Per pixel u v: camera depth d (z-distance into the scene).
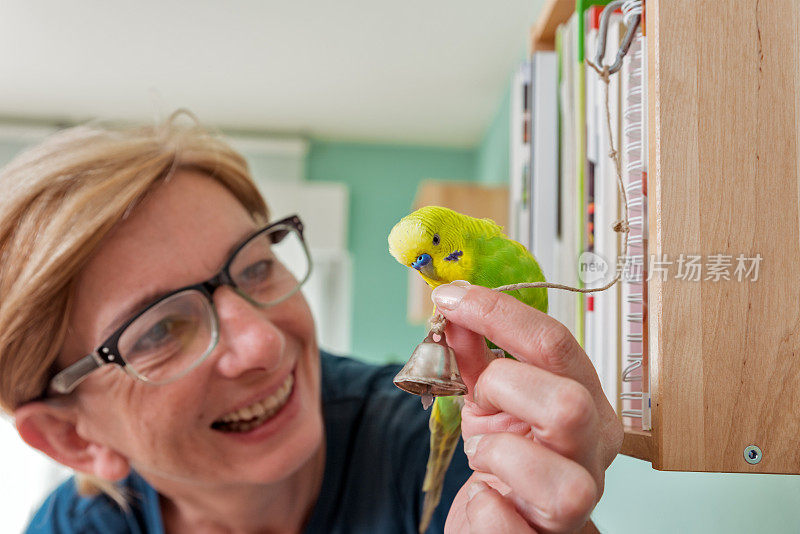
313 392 0.78
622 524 0.83
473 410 0.41
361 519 0.84
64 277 0.62
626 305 0.48
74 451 0.73
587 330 0.52
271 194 3.74
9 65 2.83
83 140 0.71
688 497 0.63
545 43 0.76
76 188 0.64
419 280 2.60
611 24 0.50
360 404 0.96
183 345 0.65
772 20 0.41
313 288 3.77
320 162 3.95
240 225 0.76
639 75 0.47
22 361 0.64
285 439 0.72
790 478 0.45
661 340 0.40
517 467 0.33
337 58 2.72
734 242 0.40
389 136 3.82
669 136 0.41
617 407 0.49
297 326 0.76
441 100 3.19
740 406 0.39
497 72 2.80
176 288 0.67
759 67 0.41
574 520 0.32
